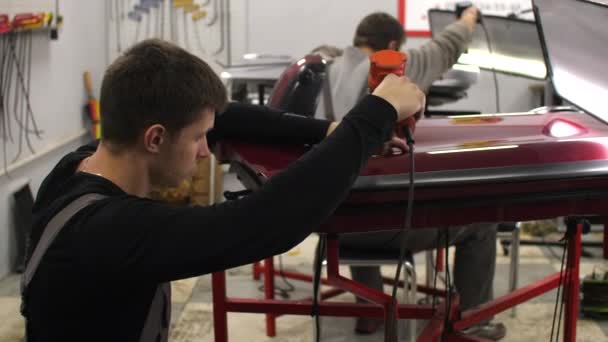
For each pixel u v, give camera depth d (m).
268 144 1.44
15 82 3.55
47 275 0.97
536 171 1.13
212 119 1.07
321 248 1.87
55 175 1.15
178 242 0.91
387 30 2.83
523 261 3.68
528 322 2.94
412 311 1.90
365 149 0.98
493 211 1.17
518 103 5.09
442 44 2.72
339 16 5.08
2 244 3.45
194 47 5.09
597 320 2.94
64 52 4.35
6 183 3.49
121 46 5.05
